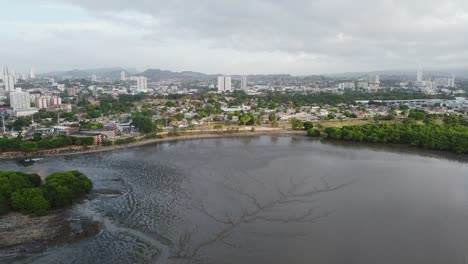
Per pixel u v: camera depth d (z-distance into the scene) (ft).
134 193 455.63
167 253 304.91
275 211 393.29
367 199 431.02
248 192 455.63
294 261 291.99
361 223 363.15
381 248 313.32
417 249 312.29
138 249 310.86
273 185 483.10
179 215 383.86
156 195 447.42
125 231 345.51
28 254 298.56
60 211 392.06
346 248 313.32
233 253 304.30
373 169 573.74
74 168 586.45
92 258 295.48
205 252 305.73
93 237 331.57
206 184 489.67
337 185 484.33
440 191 463.01
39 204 380.58
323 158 654.94
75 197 426.10
